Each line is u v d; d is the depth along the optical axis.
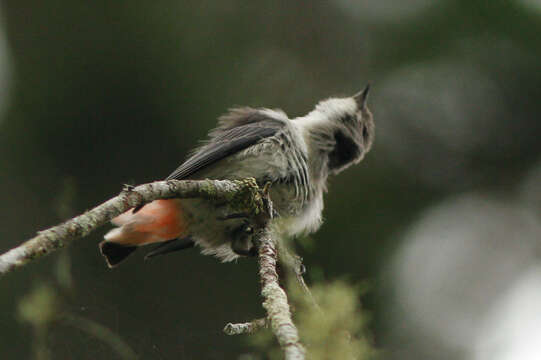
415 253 12.59
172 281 10.97
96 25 12.68
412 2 13.20
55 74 12.60
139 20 12.74
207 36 13.01
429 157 13.43
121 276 10.52
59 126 12.55
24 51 12.69
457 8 12.92
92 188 12.39
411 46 13.23
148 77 12.70
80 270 9.84
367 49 13.44
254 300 11.24
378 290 12.11
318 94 13.22
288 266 7.04
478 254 13.07
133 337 7.36
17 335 9.12
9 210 12.06
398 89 13.38
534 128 13.29
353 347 5.11
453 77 13.18
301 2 13.27
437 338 12.27
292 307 5.62
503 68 13.03
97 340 5.90
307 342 5.04
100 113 12.62
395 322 12.07
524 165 13.45
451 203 13.27
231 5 13.18
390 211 12.87
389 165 13.22
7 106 12.58
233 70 13.02
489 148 13.45
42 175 12.33
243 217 7.58
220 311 11.05
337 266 12.02
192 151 9.40
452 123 13.38
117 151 12.56
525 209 13.41
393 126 13.39
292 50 13.39
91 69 12.63
